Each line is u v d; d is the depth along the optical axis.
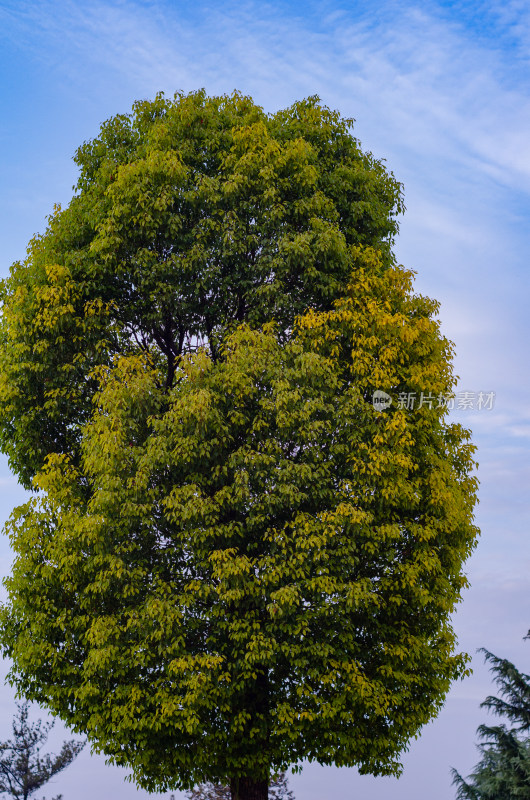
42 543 13.24
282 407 12.46
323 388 13.02
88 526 12.25
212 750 12.86
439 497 13.09
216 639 12.34
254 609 12.42
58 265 13.94
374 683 12.35
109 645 11.98
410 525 12.98
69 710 13.12
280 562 12.30
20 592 13.20
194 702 11.70
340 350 13.53
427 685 13.33
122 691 12.14
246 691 12.73
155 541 13.12
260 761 12.65
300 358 12.62
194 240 13.89
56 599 13.21
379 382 12.99
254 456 12.30
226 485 12.86
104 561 12.41
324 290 13.80
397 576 13.02
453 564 13.84
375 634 13.11
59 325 13.54
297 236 13.41
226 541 12.73
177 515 12.23
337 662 12.18
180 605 12.47
